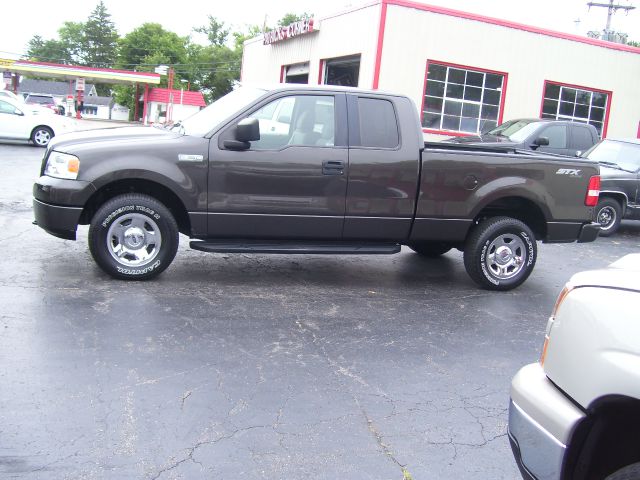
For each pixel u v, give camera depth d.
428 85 18.03
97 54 104.06
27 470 3.04
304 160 6.20
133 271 6.06
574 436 2.33
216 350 4.65
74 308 5.24
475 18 18.12
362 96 6.48
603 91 20.75
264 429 3.59
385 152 6.41
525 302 6.69
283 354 4.69
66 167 5.82
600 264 9.18
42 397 3.74
